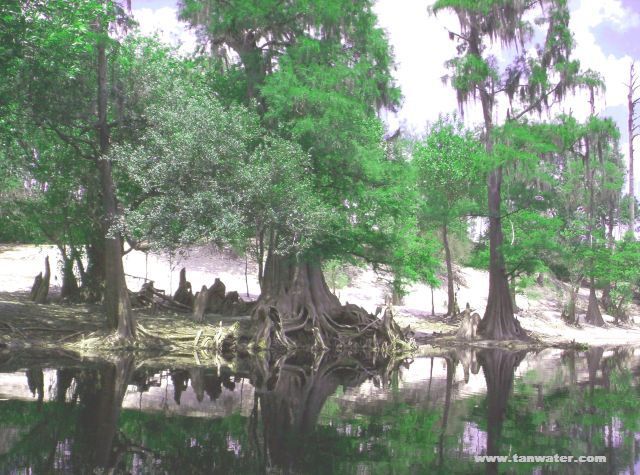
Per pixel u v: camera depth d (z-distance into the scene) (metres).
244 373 18.11
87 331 22.42
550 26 33.12
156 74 21.16
